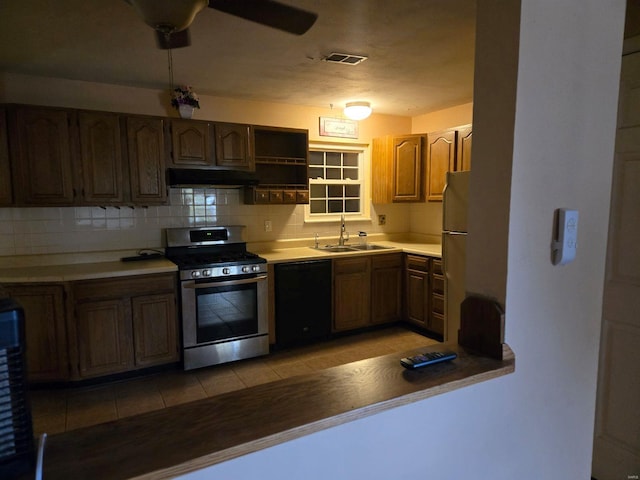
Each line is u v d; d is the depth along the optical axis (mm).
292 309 3684
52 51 2602
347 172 4746
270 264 3559
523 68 1031
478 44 1118
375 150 4672
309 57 2748
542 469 1253
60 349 2855
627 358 1773
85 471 648
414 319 4137
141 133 3207
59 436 742
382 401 889
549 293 1187
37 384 2883
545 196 1133
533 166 1091
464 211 2793
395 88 3564
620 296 1786
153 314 3100
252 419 808
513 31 1025
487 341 1140
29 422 642
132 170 3195
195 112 3725
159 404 2729
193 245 3676
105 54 2662
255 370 3271
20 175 2879
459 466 1047
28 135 2877
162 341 3148
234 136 3592
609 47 1230
